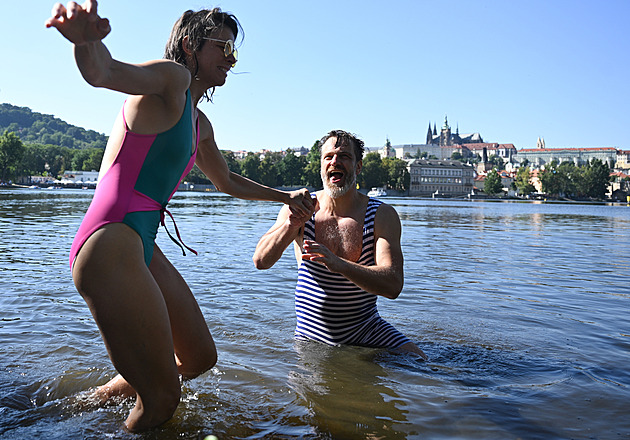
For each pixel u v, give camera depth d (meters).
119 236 2.32
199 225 17.48
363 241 3.91
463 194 166.50
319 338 4.06
